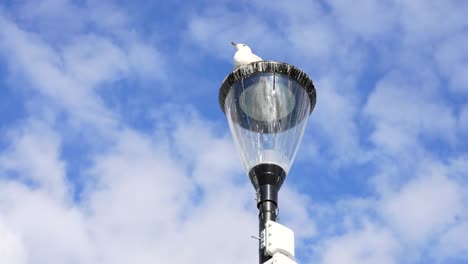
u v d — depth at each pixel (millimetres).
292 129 7762
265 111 7738
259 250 7066
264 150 7602
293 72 7867
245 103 7801
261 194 7379
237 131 7816
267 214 7242
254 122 7730
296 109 7832
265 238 6996
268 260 6859
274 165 7516
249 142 7680
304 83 7910
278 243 6906
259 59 8352
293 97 7832
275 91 7777
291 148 7707
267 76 7820
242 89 7836
